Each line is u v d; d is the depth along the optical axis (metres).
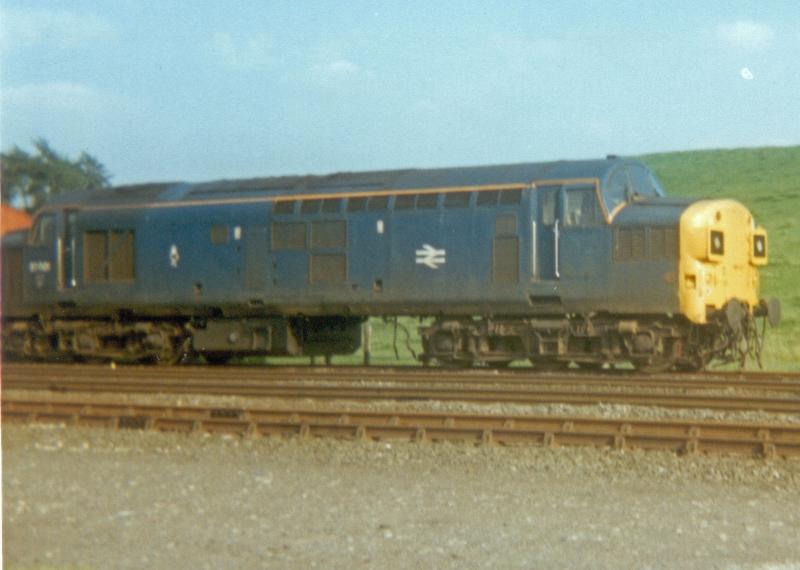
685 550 9.98
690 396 18.50
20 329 30.98
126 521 11.19
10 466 14.19
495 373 24.31
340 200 27.09
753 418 17.25
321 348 28.80
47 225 30.06
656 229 24.16
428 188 26.25
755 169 67.44
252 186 28.52
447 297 25.91
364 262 26.73
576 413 18.02
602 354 25.03
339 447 15.50
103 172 24.17
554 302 25.12
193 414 17.78
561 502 12.00
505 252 25.39
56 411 18.59
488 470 13.92
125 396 21.42
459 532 10.65
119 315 29.95
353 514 11.43
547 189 25.20
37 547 10.22
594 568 9.43
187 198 28.95
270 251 27.75
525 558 9.73
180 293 28.77
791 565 9.51
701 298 23.92
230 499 12.23
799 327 41.12
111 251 29.47
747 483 13.09
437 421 16.50
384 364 30.78
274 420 17.03
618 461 14.18
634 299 24.36
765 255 26.08
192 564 9.69
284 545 10.22
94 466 14.33
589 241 24.72
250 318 28.69
